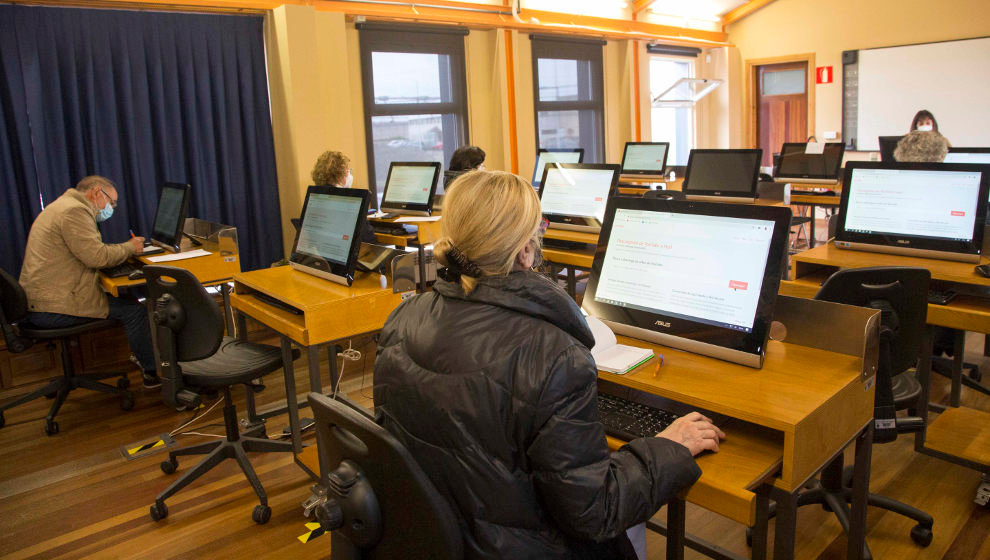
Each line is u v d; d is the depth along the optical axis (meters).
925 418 2.50
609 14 8.45
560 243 3.86
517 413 1.12
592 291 1.97
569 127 8.16
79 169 4.65
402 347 1.25
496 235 1.21
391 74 6.52
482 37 7.16
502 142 7.27
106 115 4.71
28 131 4.43
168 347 2.46
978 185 2.67
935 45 8.16
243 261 5.44
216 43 5.14
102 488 2.81
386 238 4.35
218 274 3.81
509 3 7.27
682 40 9.11
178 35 4.97
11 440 3.30
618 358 1.70
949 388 3.39
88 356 4.09
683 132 10.05
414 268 2.65
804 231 8.21
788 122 9.69
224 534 2.45
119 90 4.79
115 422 3.48
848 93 8.95
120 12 4.71
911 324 2.18
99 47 4.65
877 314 1.59
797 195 5.55
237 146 5.32
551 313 1.19
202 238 4.04
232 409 2.69
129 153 4.84
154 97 4.92
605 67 8.48
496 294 1.19
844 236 3.03
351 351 4.00
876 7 8.59
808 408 1.40
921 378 2.52
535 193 1.27
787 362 1.68
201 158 5.17
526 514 1.15
